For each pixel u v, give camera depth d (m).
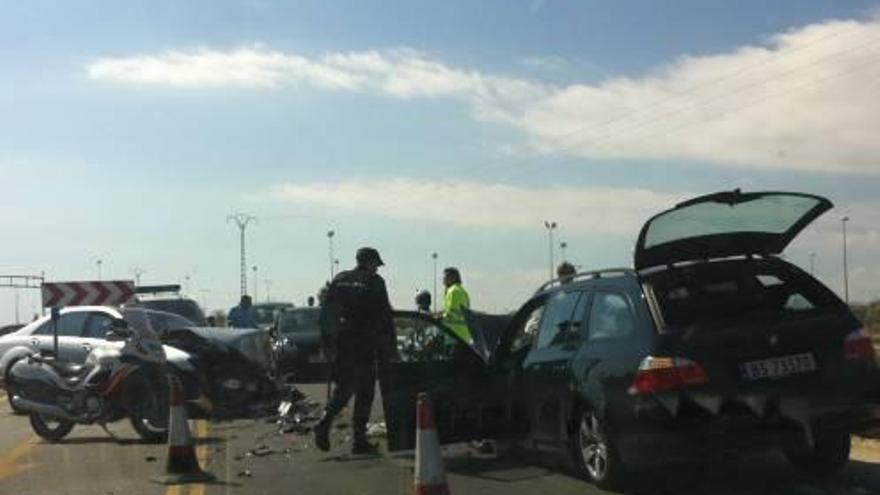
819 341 8.47
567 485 9.42
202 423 15.35
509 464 10.75
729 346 8.30
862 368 8.48
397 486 9.78
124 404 13.53
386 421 11.14
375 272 11.88
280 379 19.06
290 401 16.27
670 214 8.76
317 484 9.95
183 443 10.74
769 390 8.23
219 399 15.83
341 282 11.88
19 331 17.77
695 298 8.74
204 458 11.80
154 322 18.39
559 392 9.55
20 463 11.77
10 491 9.95
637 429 8.42
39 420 13.91
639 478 8.97
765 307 8.82
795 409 8.25
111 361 13.66
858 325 8.67
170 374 13.81
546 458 10.91
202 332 16.17
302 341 23.56
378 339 11.52
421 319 11.34
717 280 8.92
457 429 10.82
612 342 8.92
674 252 9.16
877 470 9.66
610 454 8.79
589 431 9.17
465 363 10.94
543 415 9.92
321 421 12.07
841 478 9.30
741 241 9.28
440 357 11.03
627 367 8.58
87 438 14.05
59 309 17.00
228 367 16.00
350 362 11.89
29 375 13.88
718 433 8.19
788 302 8.88
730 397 8.19
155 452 12.52
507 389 10.62
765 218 9.09
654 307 8.66
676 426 8.23
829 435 8.68
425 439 7.90
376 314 11.77
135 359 13.68
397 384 11.10
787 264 9.16
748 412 8.20
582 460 9.31
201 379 15.02
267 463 11.37
